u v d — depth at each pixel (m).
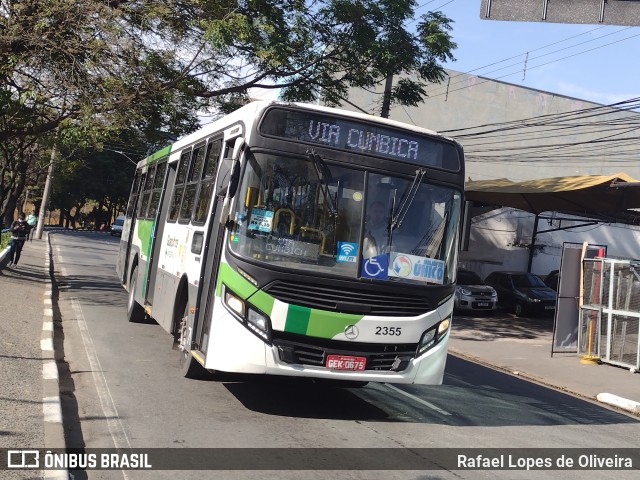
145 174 13.94
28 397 6.56
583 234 30.58
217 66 16.30
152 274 10.91
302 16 17.42
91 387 7.79
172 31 15.34
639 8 7.68
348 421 7.12
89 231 64.81
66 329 11.79
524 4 8.08
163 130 18.14
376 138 6.99
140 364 9.16
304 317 6.42
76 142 16.30
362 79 18.69
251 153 6.67
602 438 7.82
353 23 17.53
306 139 6.81
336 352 6.54
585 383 12.23
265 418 6.90
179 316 8.62
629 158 38.59
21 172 31.64
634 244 31.23
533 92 38.72
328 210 6.68
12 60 14.35
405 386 9.71
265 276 6.41
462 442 6.77
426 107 37.31
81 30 14.43
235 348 6.42
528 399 10.14
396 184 6.96
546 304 23.72
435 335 7.01
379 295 6.67
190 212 8.68
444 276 7.06
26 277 18.72
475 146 38.16
